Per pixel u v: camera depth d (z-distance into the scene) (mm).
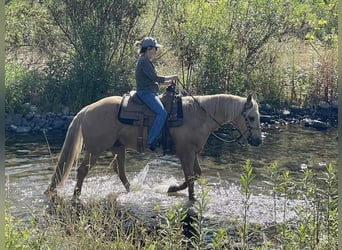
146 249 6832
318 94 19219
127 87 18250
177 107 10703
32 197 10398
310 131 17078
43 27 18766
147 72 10453
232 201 10555
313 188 7281
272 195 10898
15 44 18906
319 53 21094
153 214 9820
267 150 14773
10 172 12094
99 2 18109
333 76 19312
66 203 9164
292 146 15250
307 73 19891
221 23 19016
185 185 10867
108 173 12125
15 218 9203
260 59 19281
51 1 18312
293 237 6715
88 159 10539
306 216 6992
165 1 18844
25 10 18719
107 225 7723
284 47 20297
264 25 19094
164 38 19125
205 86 18562
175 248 6566
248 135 10891
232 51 18781
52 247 6621
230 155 14188
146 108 10594
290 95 19312
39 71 18719
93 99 17906
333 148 15148
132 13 18344
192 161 10789
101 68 17984
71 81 17922
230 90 18609
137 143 10656
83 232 6957
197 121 10750
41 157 13484
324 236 6746
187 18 18859
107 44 18219
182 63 18766
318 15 22266
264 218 9625
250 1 19203
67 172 10531
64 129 16719
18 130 16266
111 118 10633
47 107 17500
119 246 6953
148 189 11203
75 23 18328
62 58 18312
